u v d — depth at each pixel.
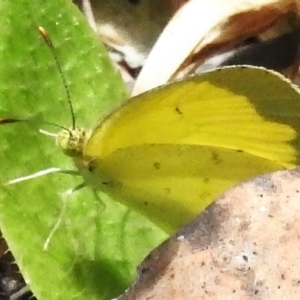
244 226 0.10
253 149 0.11
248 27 0.13
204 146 0.11
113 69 0.12
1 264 0.12
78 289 0.11
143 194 0.11
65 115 0.12
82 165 0.11
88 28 0.12
